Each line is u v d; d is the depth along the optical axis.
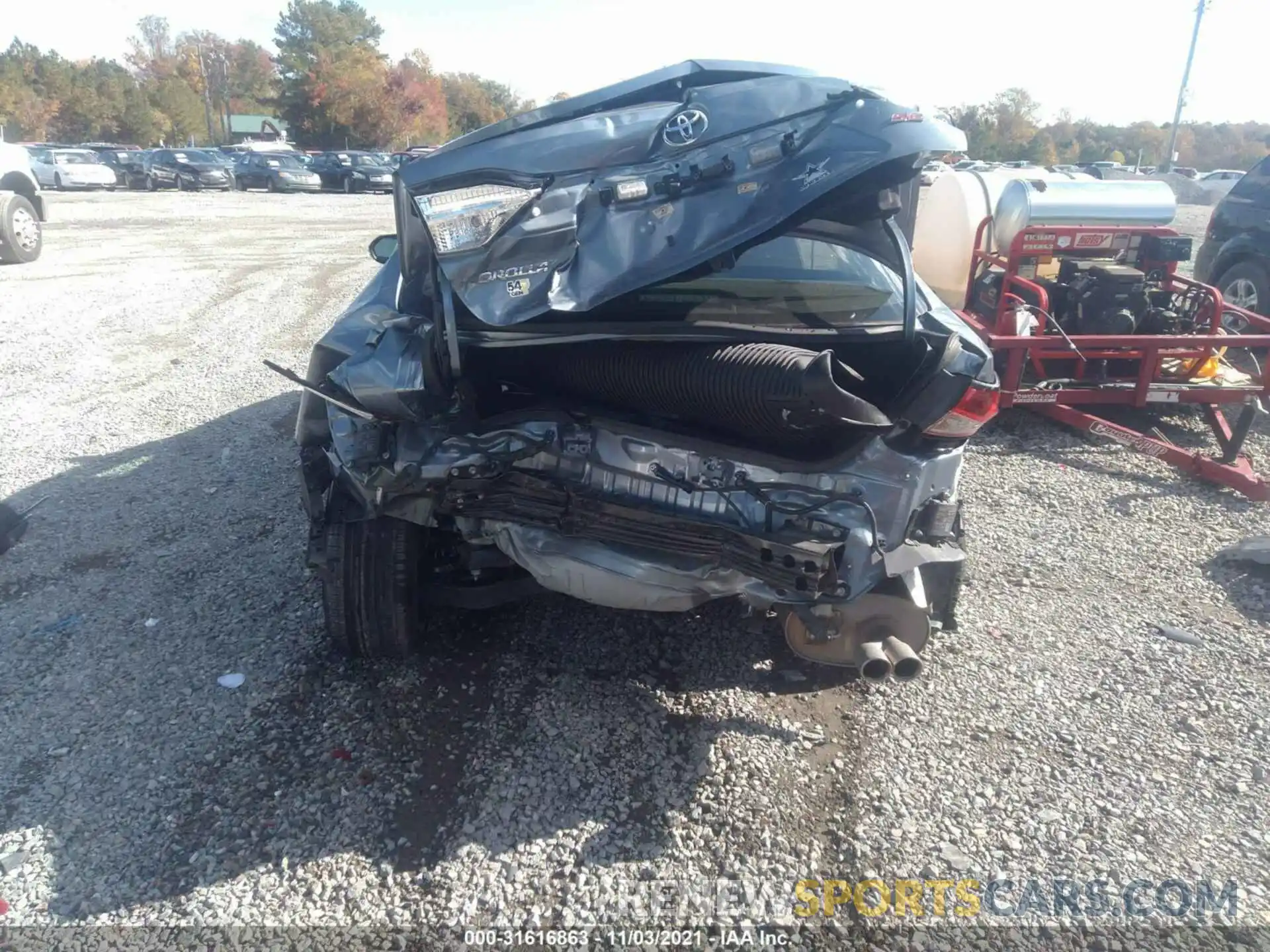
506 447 2.85
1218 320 6.38
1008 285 6.59
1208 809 2.81
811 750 3.05
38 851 2.57
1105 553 4.54
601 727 3.13
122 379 7.41
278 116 72.62
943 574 3.42
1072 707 3.29
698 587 2.93
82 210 22.73
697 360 2.72
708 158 2.63
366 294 3.51
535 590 3.36
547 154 2.69
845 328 2.93
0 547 4.39
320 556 3.14
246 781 2.85
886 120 2.52
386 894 2.46
